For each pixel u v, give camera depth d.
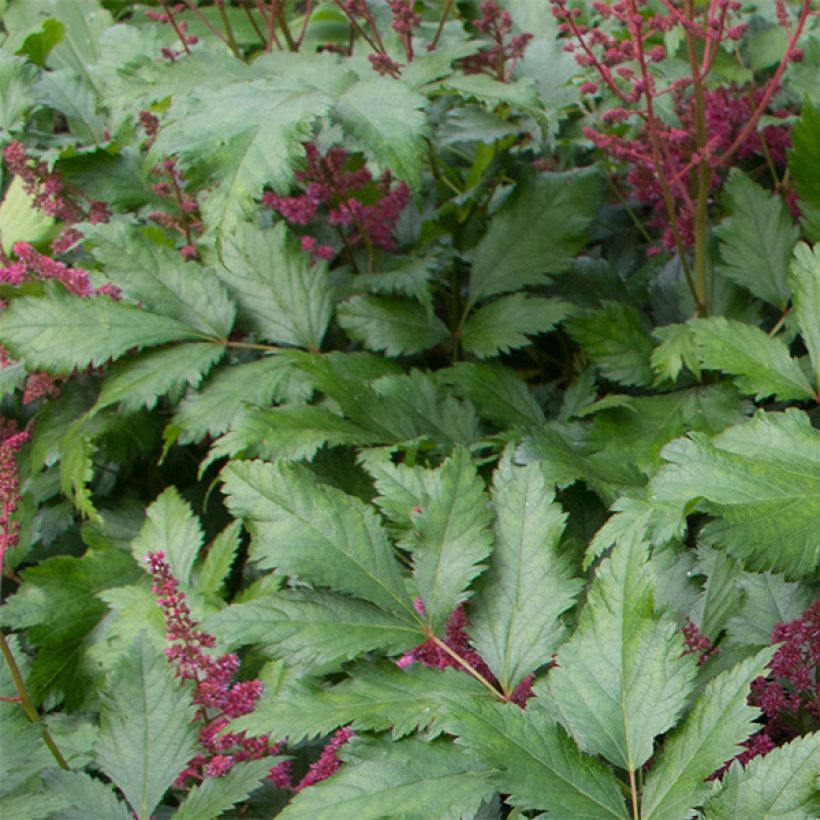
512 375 0.84
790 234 0.84
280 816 0.60
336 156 0.88
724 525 0.62
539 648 0.64
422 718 0.62
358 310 0.87
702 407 0.79
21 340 0.85
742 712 0.58
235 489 0.68
